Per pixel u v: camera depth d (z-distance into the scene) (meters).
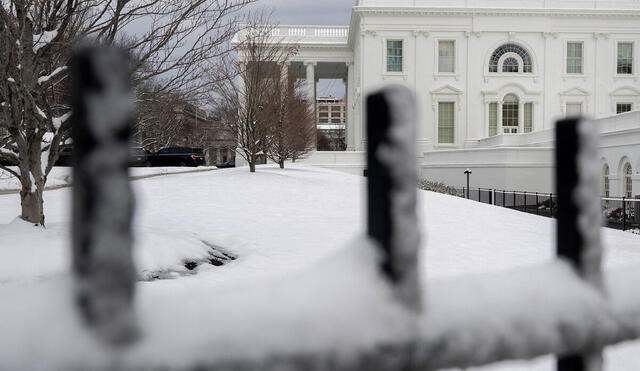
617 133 33.81
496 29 53.91
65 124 8.98
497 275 0.81
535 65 54.22
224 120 29.41
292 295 0.63
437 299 0.71
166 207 14.67
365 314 0.63
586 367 0.82
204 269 8.38
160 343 0.54
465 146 53.69
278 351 0.58
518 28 53.97
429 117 53.66
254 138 26.89
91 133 0.50
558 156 0.89
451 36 53.88
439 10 53.09
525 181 41.66
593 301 0.80
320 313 0.62
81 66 0.50
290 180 23.38
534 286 0.79
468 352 0.69
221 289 0.65
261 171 28.06
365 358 0.62
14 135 8.61
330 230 12.13
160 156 43.84
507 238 12.48
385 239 0.67
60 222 10.12
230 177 23.59
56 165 26.56
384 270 0.67
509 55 54.38
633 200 20.03
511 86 54.22
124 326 0.53
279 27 63.47
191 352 0.55
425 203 18.77
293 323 0.60
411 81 53.53
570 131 0.87
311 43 62.06
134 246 0.53
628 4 54.62
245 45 27.75
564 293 0.79
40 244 7.67
